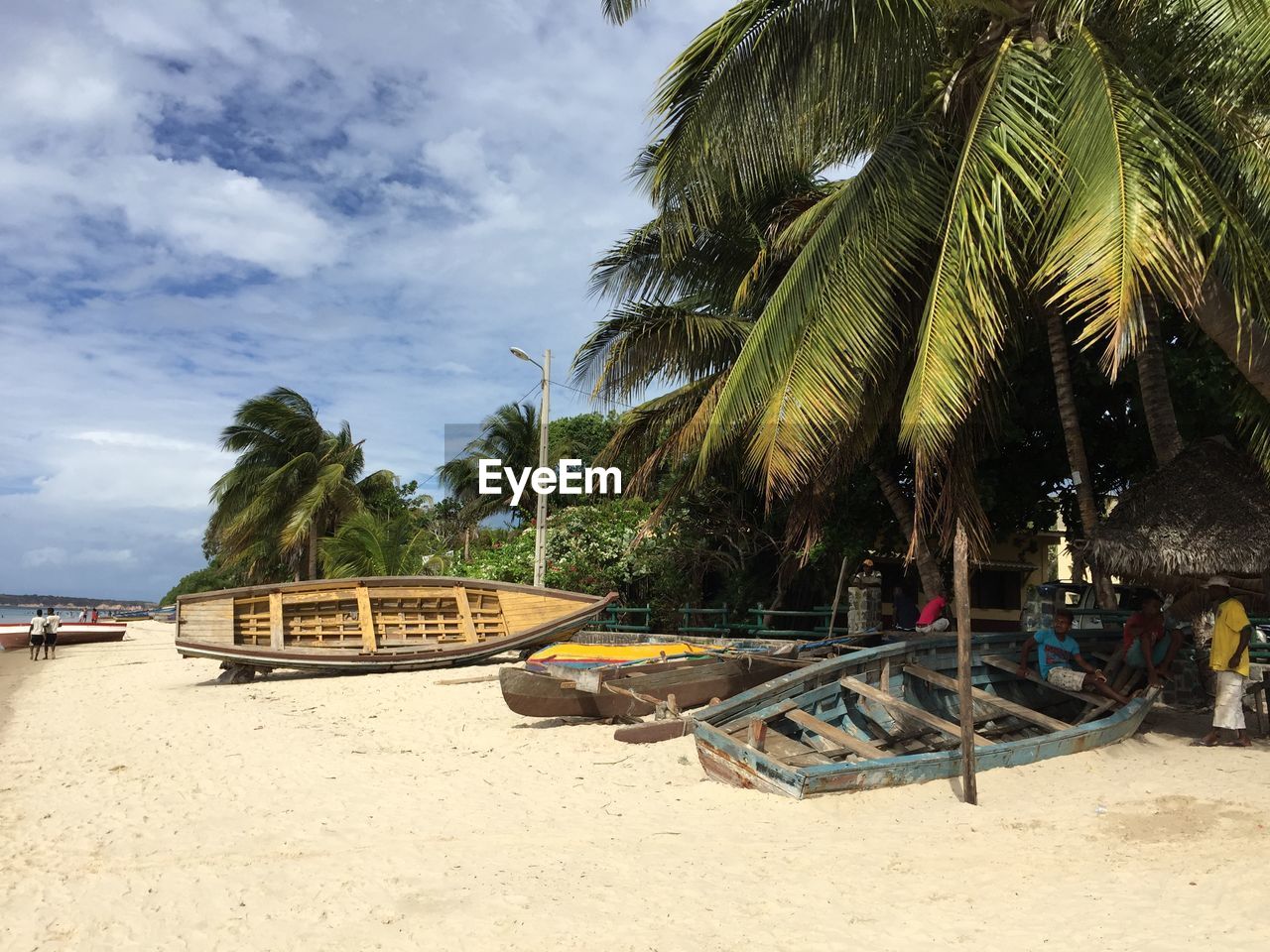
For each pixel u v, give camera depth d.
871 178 8.86
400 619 18.34
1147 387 11.72
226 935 4.73
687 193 9.98
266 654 16.77
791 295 9.02
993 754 7.41
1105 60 7.47
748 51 8.75
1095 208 6.73
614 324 15.23
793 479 8.34
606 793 7.60
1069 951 4.09
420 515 46.28
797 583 21.09
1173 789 6.94
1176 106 8.38
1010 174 7.92
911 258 9.10
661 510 18.55
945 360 7.45
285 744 10.35
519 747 9.79
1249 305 7.39
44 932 4.87
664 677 10.56
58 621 30.50
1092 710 9.10
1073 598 19.17
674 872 5.43
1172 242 6.60
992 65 8.30
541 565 21.50
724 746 7.40
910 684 9.58
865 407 10.25
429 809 7.28
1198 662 10.60
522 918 4.75
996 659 10.18
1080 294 6.60
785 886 5.12
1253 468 9.59
